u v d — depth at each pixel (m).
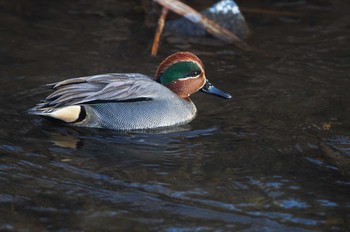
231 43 17.77
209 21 18.20
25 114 13.47
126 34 17.88
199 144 12.62
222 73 15.95
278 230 9.98
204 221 10.16
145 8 19.50
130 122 13.20
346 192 11.03
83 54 16.53
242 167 11.74
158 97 13.48
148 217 10.21
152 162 11.88
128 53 16.78
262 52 17.20
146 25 18.50
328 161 11.99
